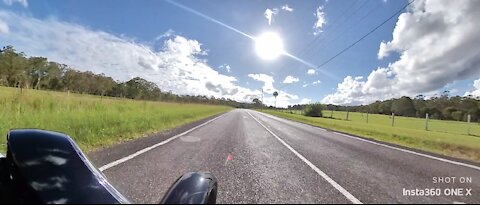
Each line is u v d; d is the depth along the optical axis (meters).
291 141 11.42
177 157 6.88
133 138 9.72
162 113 20.45
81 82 67.12
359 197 4.28
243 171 5.82
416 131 20.88
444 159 8.16
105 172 5.12
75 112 12.34
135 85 85.31
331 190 4.62
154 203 3.68
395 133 17.31
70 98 16.52
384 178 5.52
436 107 77.44
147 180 4.75
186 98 108.62
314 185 4.89
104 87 75.06
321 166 6.54
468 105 68.44
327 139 12.66
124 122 12.13
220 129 15.65
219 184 4.79
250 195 4.25
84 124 9.83
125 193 4.03
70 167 2.32
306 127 21.08
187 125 16.94
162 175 5.11
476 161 8.19
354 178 5.45
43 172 2.12
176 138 10.45
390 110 93.94
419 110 81.12
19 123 8.37
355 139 13.09
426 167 6.78
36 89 17.03
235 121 24.80
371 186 4.91
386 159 7.74
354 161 7.28
